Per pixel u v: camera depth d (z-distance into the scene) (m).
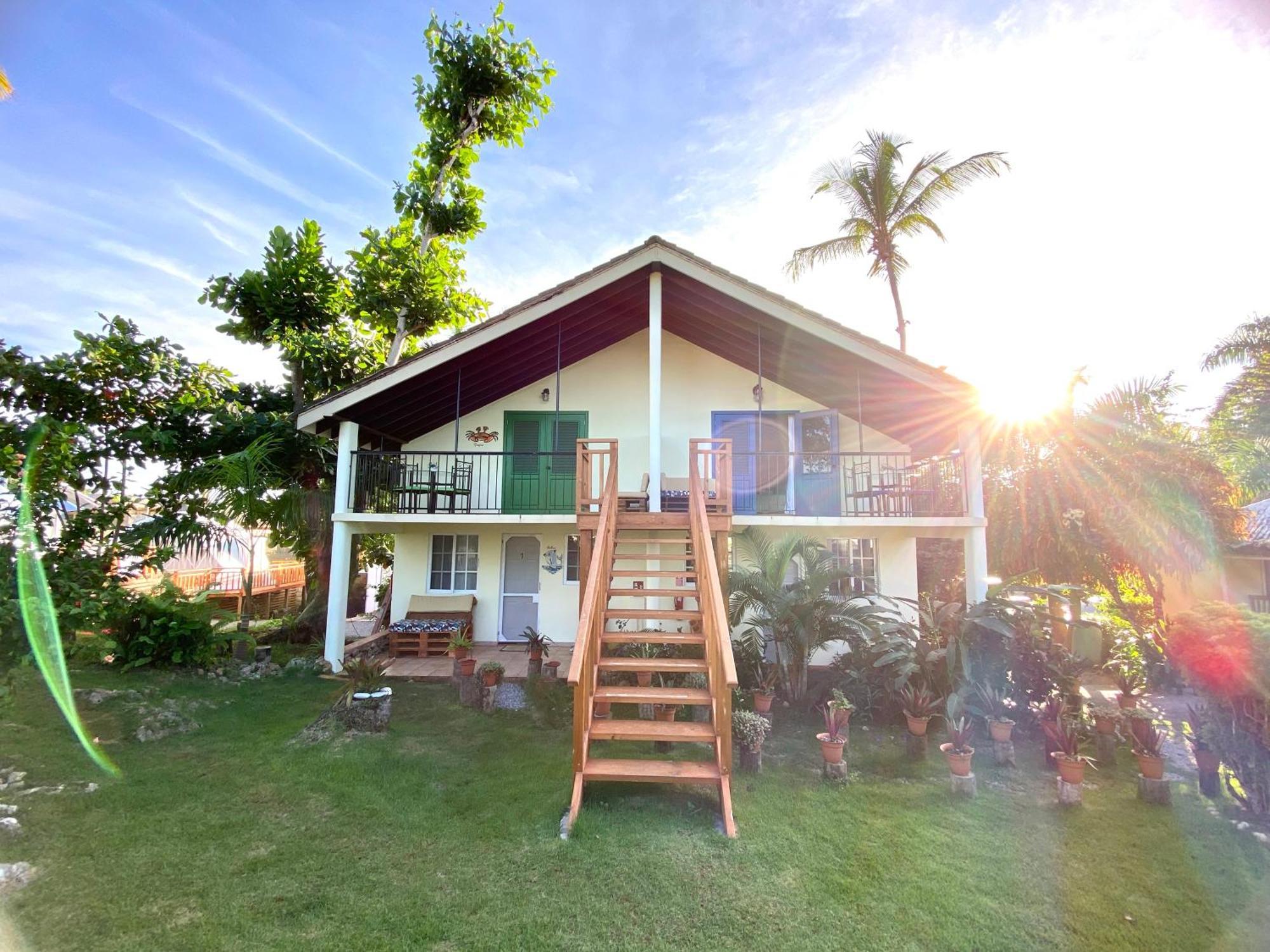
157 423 10.63
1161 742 4.79
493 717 6.54
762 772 5.15
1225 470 11.69
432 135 13.77
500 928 2.95
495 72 13.03
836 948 2.87
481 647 10.32
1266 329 11.86
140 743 5.46
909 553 9.78
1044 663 6.38
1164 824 4.24
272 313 12.16
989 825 4.20
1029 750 5.80
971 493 8.28
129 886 3.25
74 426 6.25
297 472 11.81
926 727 5.62
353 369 12.79
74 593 5.14
